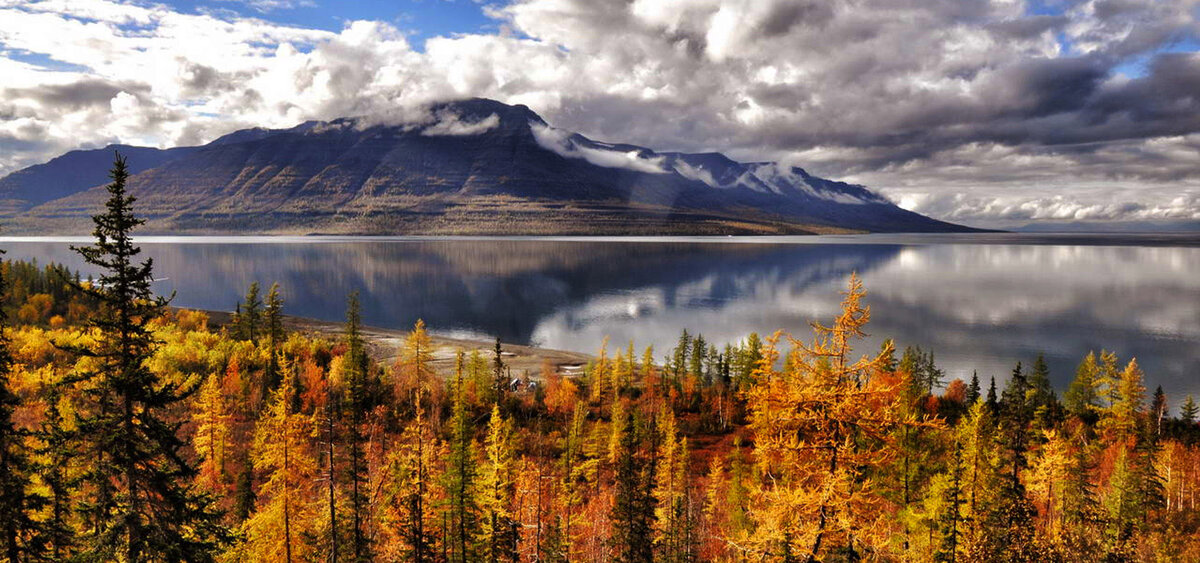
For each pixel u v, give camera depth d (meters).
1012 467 42.41
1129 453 68.00
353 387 88.38
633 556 49.16
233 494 55.94
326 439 62.94
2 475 21.20
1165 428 87.88
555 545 44.53
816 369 20.52
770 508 21.11
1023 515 35.28
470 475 43.00
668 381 123.06
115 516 21.06
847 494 19.78
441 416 96.75
